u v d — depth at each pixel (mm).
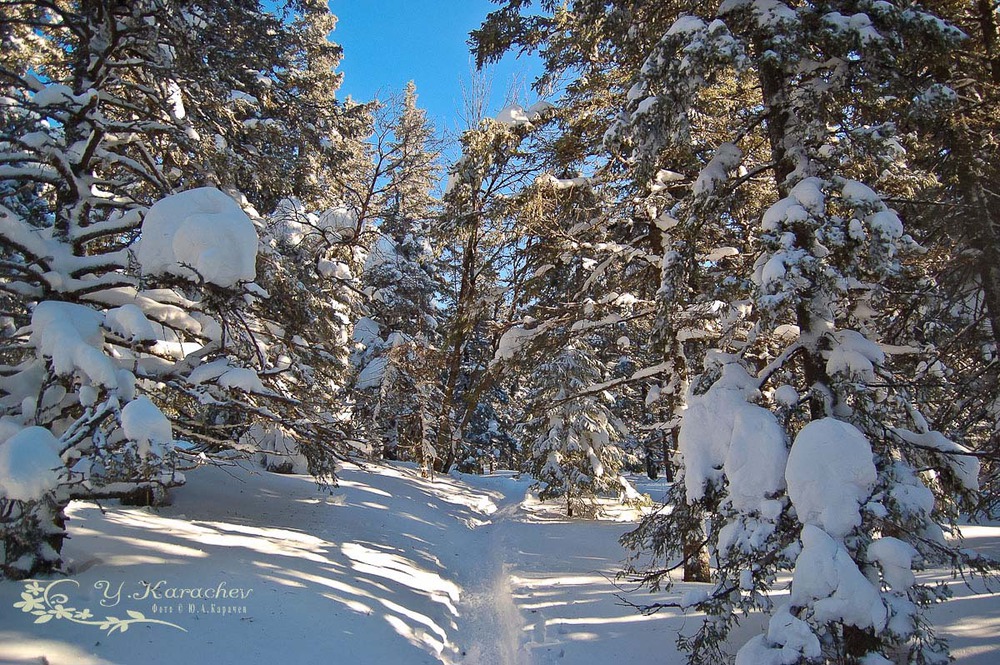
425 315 26047
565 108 10859
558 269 12055
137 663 5336
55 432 7469
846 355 6012
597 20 9398
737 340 8273
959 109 7738
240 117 13781
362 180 23391
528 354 11891
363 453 10234
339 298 16766
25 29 10508
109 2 8477
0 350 7434
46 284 7656
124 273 8094
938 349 8461
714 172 7172
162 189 9242
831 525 5145
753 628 7723
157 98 9453
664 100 6609
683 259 7594
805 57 6375
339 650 6773
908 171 7348
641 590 10023
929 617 7406
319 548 10828
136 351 7500
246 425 9297
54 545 7289
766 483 5648
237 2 12031
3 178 7996
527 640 7910
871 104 6547
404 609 8922
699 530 7625
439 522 17031
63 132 8898
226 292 7172
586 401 18281
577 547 14273
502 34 10461
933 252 9461
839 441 5320
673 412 10617
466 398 12812
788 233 5801
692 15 7145
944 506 6543
